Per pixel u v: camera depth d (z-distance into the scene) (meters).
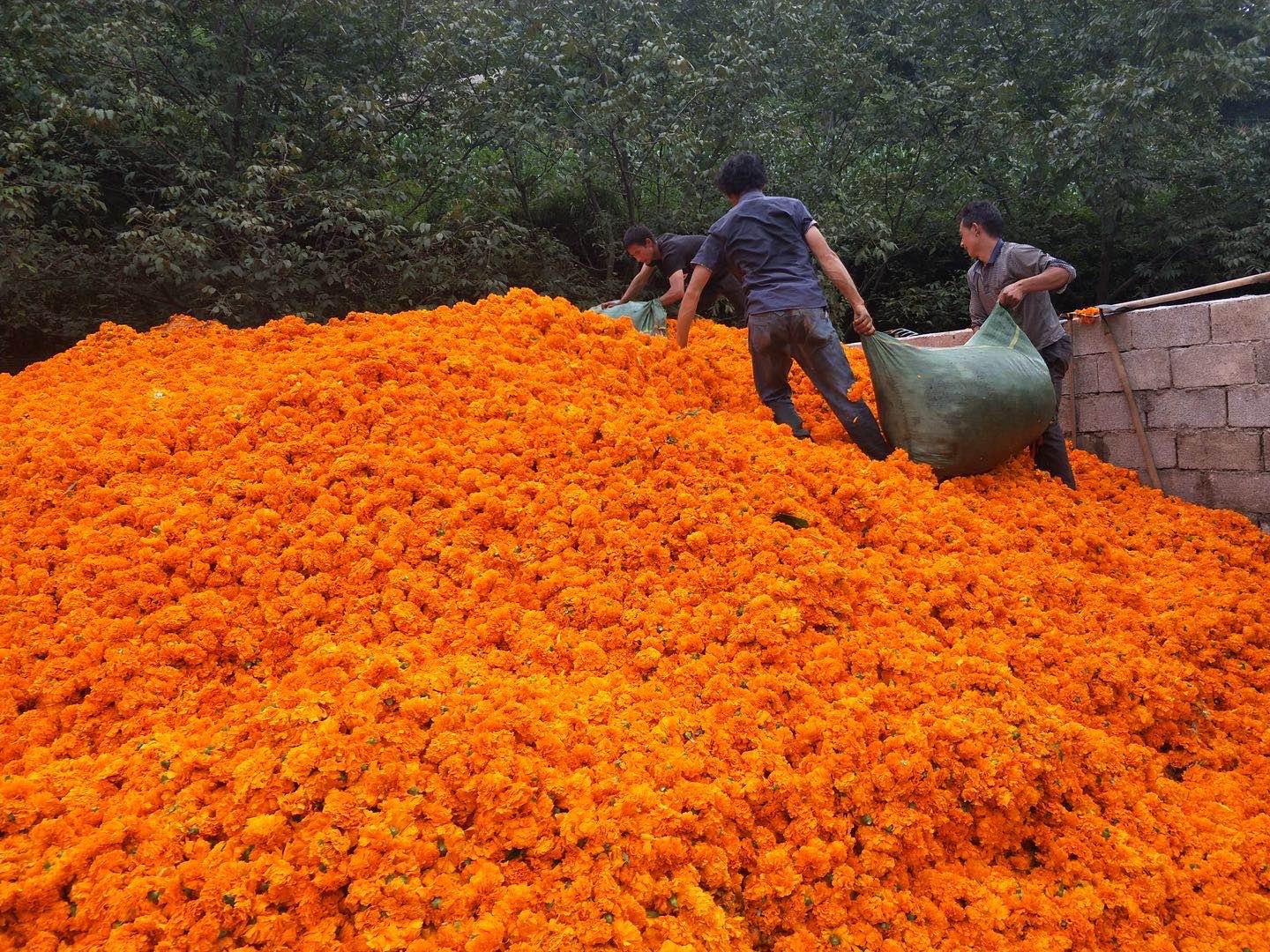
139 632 2.67
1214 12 12.55
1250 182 14.06
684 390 4.45
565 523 3.15
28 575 2.83
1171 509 4.95
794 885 2.11
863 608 3.00
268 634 2.74
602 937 1.88
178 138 9.52
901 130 13.91
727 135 11.40
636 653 2.75
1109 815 2.53
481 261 9.80
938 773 2.38
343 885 1.95
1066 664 2.99
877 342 4.22
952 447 4.14
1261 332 4.95
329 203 9.01
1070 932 2.18
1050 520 4.09
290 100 10.13
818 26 13.63
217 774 2.17
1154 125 12.94
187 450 3.41
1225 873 2.35
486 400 3.71
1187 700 3.01
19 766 2.29
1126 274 15.66
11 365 9.63
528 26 10.76
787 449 3.81
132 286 9.20
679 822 2.11
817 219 11.56
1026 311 5.08
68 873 1.90
